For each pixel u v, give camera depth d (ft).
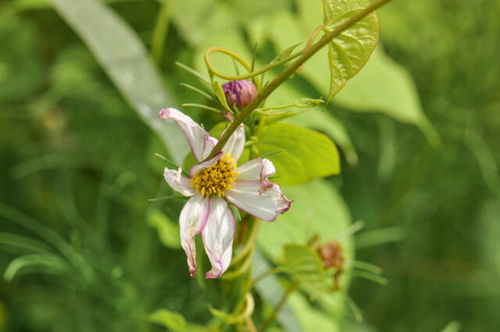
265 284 2.65
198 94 2.86
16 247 3.70
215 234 2.23
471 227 4.53
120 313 3.06
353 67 2.19
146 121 2.64
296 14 3.01
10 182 3.81
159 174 3.01
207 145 2.23
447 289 4.46
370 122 3.87
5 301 3.74
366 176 3.84
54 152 3.65
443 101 4.21
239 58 2.30
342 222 2.88
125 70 2.71
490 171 4.28
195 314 3.05
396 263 4.36
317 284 2.56
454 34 4.22
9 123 3.75
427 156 4.09
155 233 3.13
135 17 3.22
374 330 4.04
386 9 4.03
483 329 4.56
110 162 3.21
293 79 2.93
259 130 2.35
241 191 2.26
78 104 3.59
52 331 3.59
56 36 3.67
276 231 2.77
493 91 4.26
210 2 2.93
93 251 3.23
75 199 3.61
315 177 2.43
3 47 3.66
